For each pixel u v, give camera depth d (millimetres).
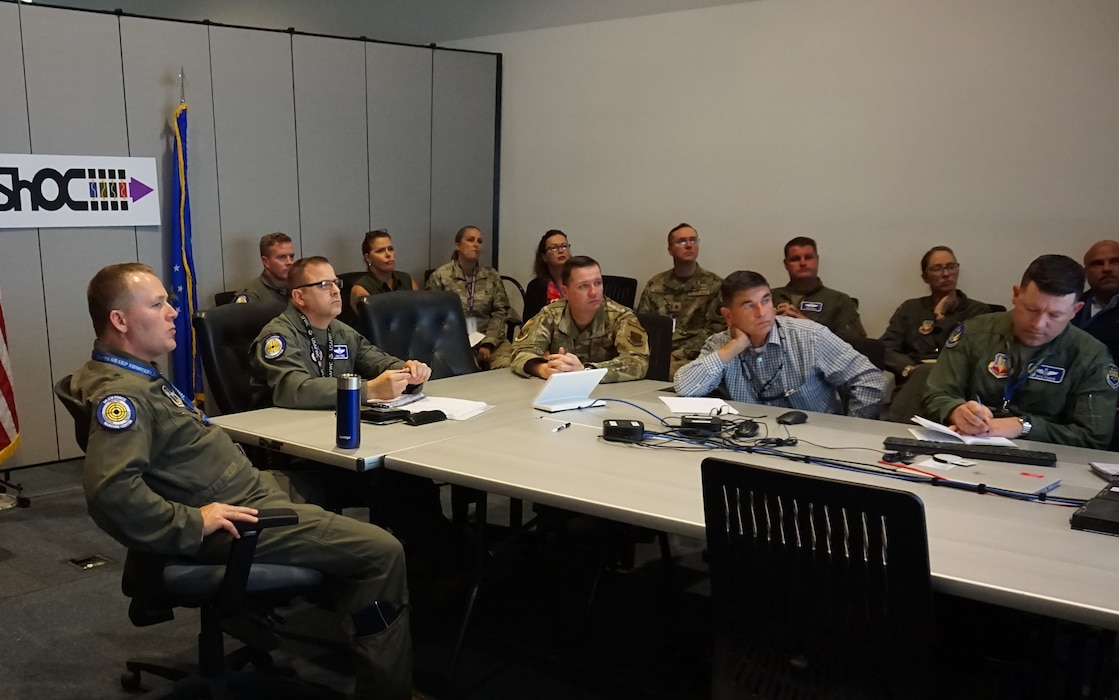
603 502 1765
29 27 4094
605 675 2416
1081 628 1896
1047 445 2238
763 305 2814
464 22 6352
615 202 5742
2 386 3793
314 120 5289
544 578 3043
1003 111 4215
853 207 4746
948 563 1457
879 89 4574
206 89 4785
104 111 4391
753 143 5066
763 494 1470
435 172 5969
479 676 2408
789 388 2887
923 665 1396
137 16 4465
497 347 5195
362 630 1998
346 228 5551
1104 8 3891
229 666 2270
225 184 4938
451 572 2975
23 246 4160
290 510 1906
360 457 2064
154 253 4652
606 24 5594
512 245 6363
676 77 5328
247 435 2314
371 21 6816
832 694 1481
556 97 5930
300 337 2850
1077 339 2379
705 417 2479
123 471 1772
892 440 2240
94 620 2703
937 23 4348
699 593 2988
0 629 2631
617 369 3152
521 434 2344
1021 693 1857
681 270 5078
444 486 4121
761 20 4930
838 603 1445
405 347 3311
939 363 2602
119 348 1970
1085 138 4012
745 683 1574
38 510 3707
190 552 1790
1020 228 4238
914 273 4586
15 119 4094
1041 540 1572
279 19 7176
